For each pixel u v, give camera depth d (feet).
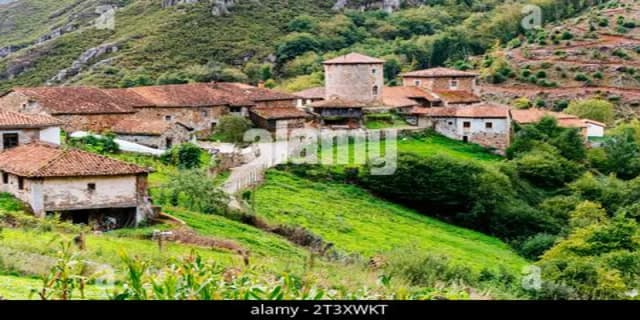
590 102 501.56
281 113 347.15
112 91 322.34
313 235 211.41
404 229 258.37
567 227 281.74
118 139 290.76
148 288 61.77
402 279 139.85
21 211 182.91
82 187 186.91
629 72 579.48
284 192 262.06
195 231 183.11
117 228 189.57
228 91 360.07
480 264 225.97
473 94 419.74
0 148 223.30
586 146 388.57
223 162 272.31
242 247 172.24
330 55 651.25
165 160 265.13
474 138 360.07
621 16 645.51
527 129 374.02
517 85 571.28
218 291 60.34
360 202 275.59
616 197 312.50
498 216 283.79
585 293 166.91
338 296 64.23
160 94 333.42
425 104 398.83
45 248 125.90
